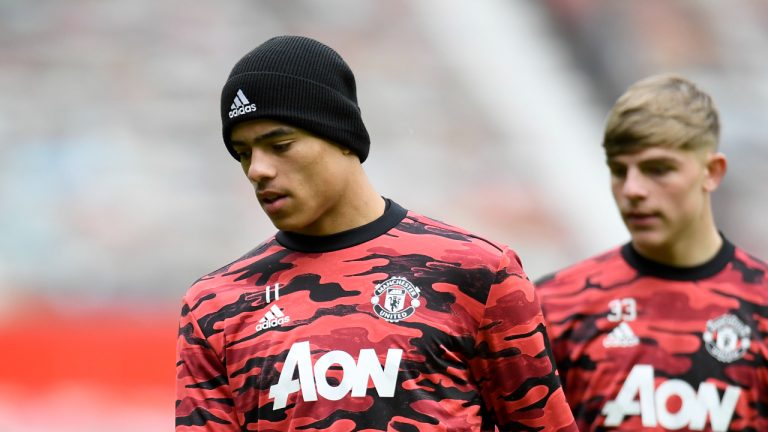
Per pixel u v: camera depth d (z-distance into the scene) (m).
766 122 60.56
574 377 14.42
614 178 14.33
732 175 57.25
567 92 61.41
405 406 8.81
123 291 40.28
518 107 58.88
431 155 53.97
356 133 9.30
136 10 59.22
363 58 60.28
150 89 54.53
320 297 9.27
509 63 61.97
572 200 52.47
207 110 53.88
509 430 9.65
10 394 28.08
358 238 9.48
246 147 9.12
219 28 59.03
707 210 14.38
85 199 47.03
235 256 44.84
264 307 9.39
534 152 55.56
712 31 67.25
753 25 68.25
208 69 56.53
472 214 50.50
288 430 8.96
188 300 9.77
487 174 53.47
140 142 50.94
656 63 64.81
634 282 14.49
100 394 28.23
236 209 47.62
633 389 14.05
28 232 44.28
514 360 9.37
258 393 9.16
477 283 9.27
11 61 55.12
